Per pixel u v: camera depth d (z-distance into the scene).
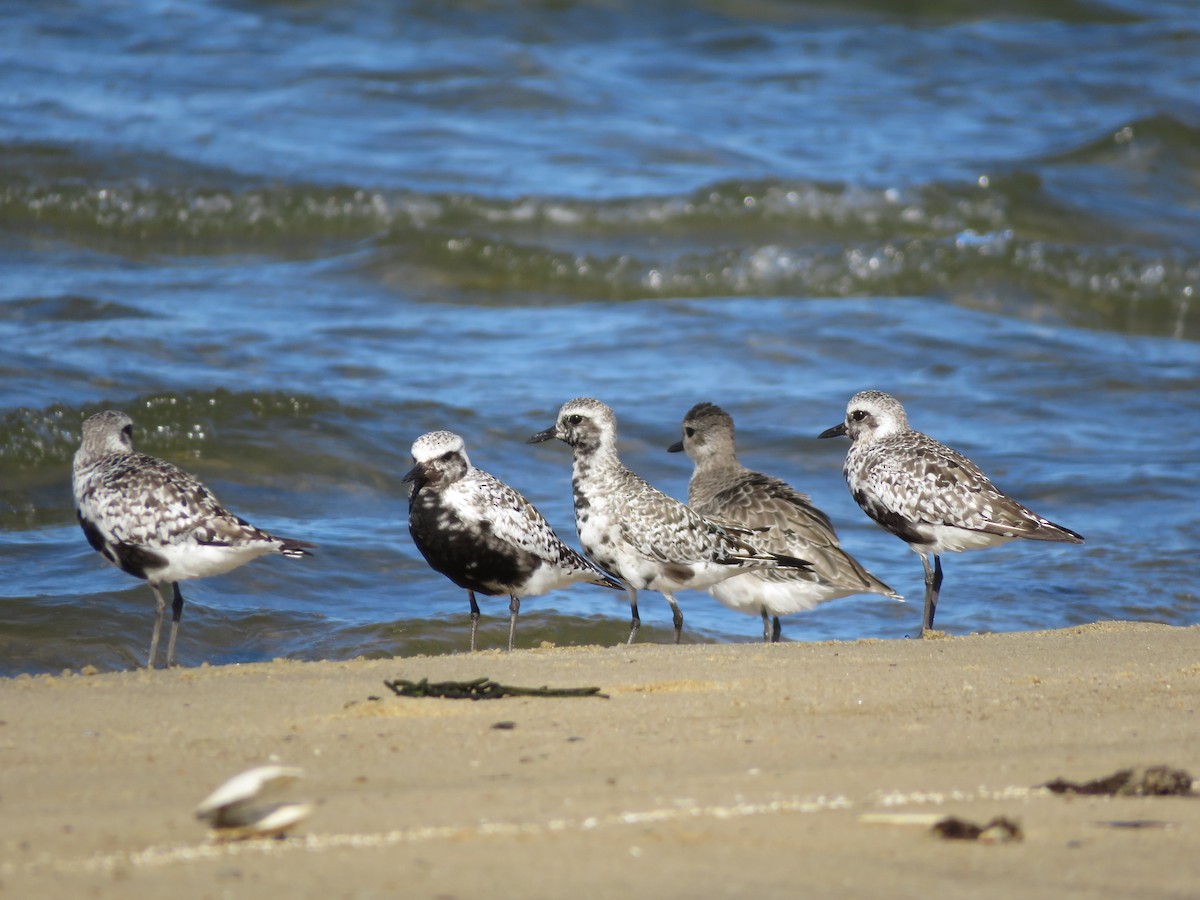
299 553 10.84
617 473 12.09
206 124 29.16
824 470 17.59
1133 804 6.19
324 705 7.82
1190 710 7.96
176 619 11.05
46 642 11.70
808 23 37.25
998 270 26.38
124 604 12.56
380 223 26.91
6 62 31.03
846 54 35.28
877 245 26.30
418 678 8.58
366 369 19.77
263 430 17.36
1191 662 9.30
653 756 6.86
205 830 5.65
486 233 26.80
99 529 10.83
